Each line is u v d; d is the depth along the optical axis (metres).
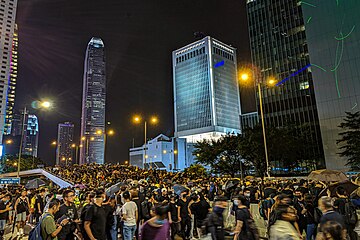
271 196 10.45
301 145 58.44
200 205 9.29
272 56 83.12
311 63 61.09
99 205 6.78
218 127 161.50
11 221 14.67
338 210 7.96
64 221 6.66
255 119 110.69
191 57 181.00
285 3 83.38
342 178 15.70
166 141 130.50
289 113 76.75
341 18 57.91
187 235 9.79
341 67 56.78
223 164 57.03
